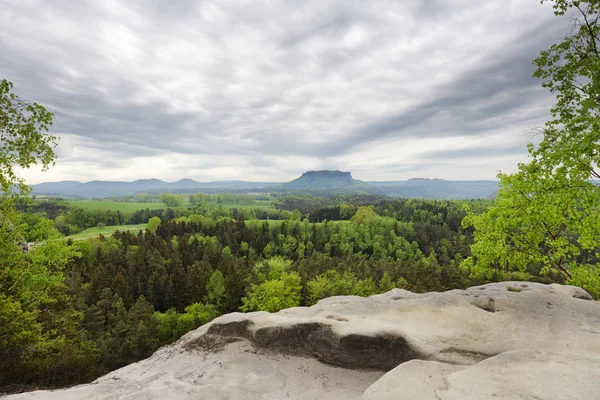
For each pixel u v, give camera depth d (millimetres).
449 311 8391
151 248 93000
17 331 14852
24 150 12234
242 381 6875
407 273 71000
